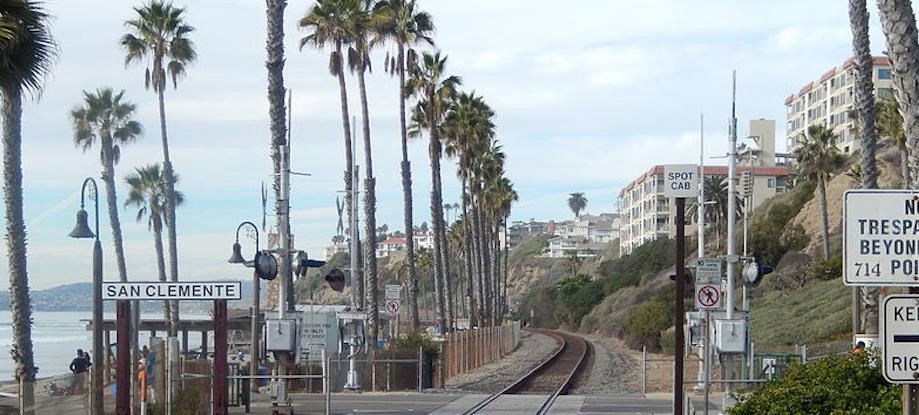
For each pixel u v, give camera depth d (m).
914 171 14.40
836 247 93.69
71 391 23.62
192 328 56.69
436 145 69.94
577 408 31.75
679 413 20.83
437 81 69.75
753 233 102.50
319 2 55.19
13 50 15.89
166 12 65.25
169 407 23.80
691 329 32.22
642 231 170.50
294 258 28.83
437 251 70.12
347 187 56.19
